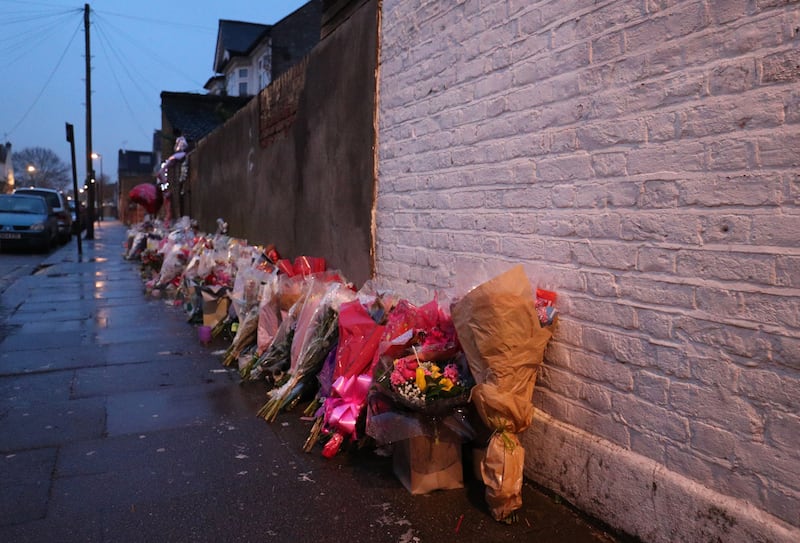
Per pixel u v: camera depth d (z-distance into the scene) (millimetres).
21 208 19656
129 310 8891
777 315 2215
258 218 9195
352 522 3029
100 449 3885
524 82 3418
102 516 3061
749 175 2299
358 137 5508
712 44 2418
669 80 2592
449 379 3258
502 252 3627
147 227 17547
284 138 7723
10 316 8398
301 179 7090
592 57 2969
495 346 2967
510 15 3525
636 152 2748
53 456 3773
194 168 15938
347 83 5711
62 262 16328
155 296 10156
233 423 4367
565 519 3025
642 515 2697
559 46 3168
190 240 10719
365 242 5395
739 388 2346
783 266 2195
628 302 2803
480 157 3809
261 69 29047
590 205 2996
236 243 8367
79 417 4453
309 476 3529
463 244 4008
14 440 4020
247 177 9867
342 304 4406
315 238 6680
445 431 3307
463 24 3957
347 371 3949
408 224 4707
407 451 3336
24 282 12086
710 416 2455
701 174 2469
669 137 2594
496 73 3648
